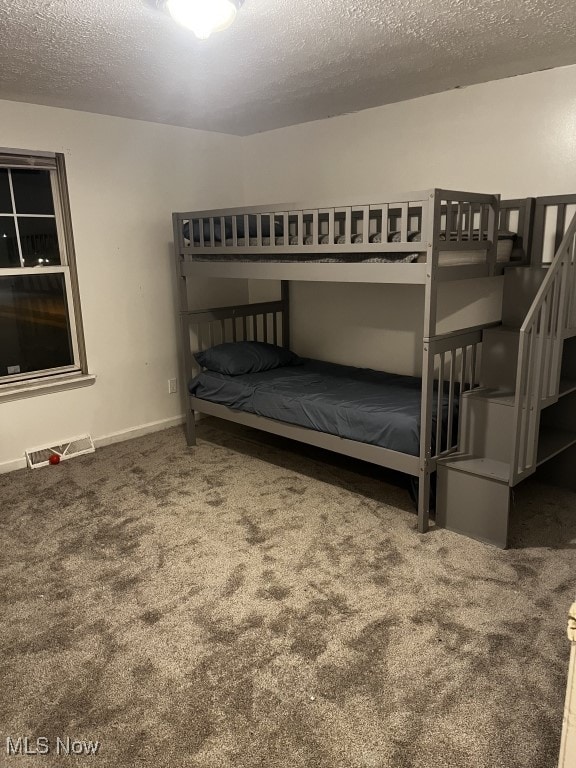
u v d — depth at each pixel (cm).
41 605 231
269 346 433
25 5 209
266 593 237
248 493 334
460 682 187
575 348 309
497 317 354
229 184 477
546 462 335
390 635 209
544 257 328
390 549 269
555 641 205
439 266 265
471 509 276
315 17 227
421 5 218
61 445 400
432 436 302
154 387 450
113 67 285
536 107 314
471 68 302
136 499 329
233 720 173
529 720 171
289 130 440
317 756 160
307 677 190
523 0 215
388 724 171
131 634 213
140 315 432
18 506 322
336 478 354
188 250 392
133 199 415
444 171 360
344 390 353
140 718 175
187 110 379
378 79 319
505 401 276
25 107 353
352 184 411
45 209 380
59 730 171
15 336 380
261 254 347
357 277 291
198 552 270
